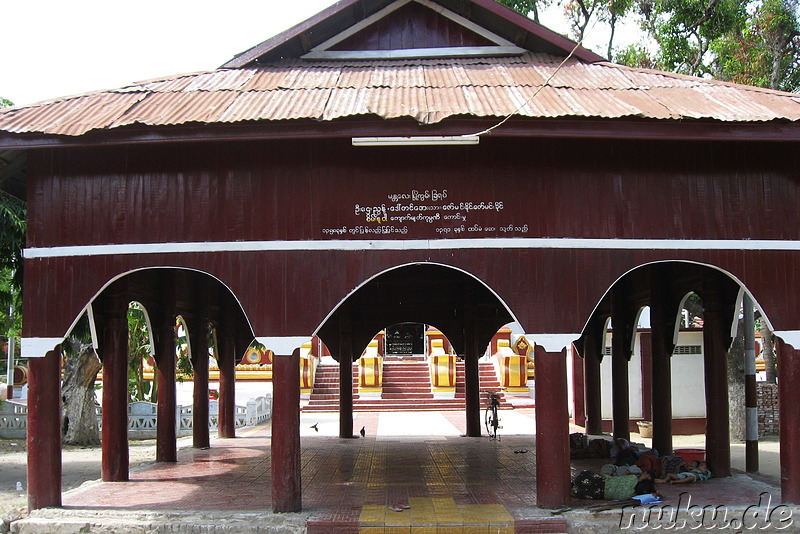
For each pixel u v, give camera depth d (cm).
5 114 1009
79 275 1022
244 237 1014
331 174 1021
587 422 1959
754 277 1015
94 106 1037
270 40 1216
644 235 1014
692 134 952
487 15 1238
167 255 1014
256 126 947
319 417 2625
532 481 1210
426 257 1007
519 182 1018
